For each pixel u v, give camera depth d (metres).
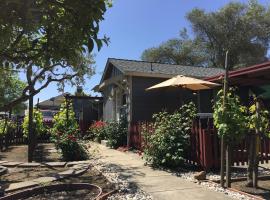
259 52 45.09
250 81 12.97
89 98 21.89
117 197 7.09
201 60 47.84
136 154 13.65
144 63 19.11
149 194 7.28
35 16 3.60
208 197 7.00
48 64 4.32
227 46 45.69
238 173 9.39
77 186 8.00
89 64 15.70
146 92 16.73
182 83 13.19
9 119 19.91
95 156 13.13
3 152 15.53
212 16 47.53
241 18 45.94
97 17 3.82
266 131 8.36
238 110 7.68
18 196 7.24
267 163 10.52
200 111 15.89
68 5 3.75
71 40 3.99
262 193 7.36
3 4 3.39
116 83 18.11
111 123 16.94
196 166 10.15
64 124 17.78
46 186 7.80
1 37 3.67
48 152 15.34
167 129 10.32
